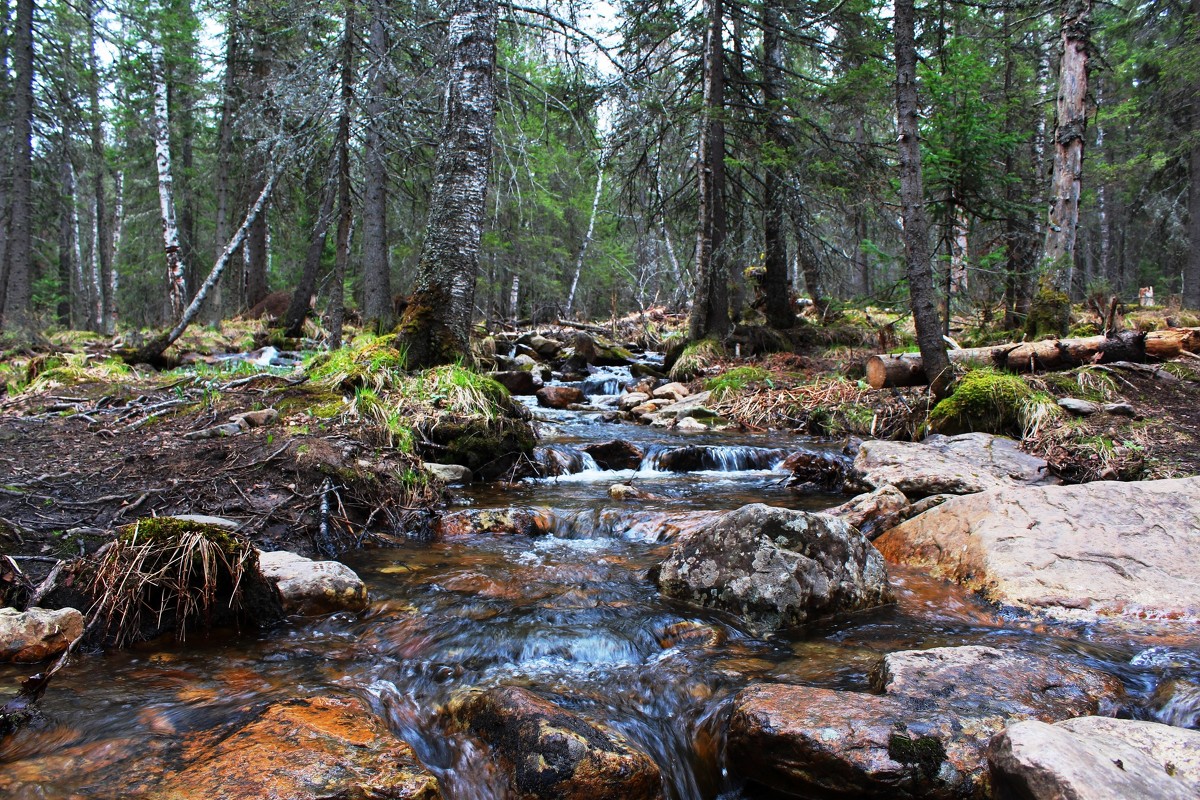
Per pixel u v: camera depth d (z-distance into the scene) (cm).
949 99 1179
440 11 952
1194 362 816
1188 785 185
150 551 317
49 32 1747
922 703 242
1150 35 1959
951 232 1288
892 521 496
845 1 1236
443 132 850
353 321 1927
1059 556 379
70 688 257
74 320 3095
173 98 2405
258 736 216
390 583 387
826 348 1469
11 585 315
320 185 1404
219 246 2027
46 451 499
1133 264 3325
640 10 1318
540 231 2597
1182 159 2075
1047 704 244
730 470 755
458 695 266
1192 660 290
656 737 249
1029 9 1141
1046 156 1656
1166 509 411
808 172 1327
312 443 523
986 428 711
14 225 1580
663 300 3572
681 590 369
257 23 1330
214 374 755
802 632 331
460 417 669
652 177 1491
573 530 508
